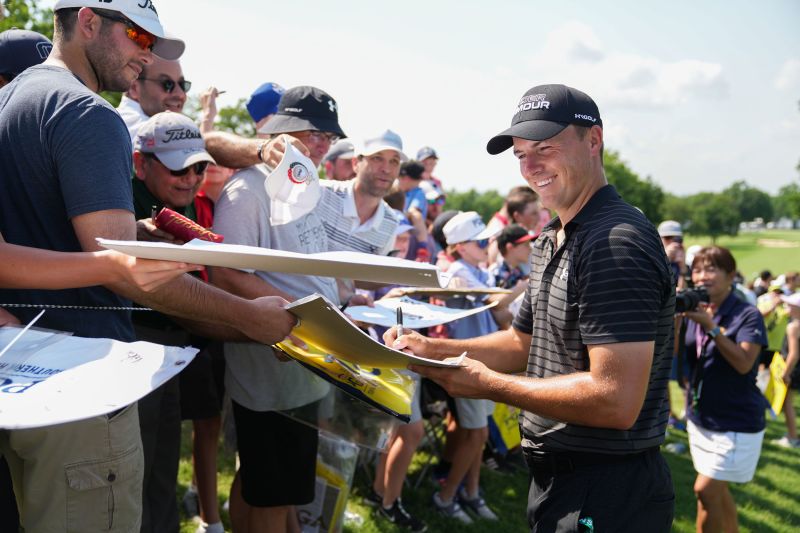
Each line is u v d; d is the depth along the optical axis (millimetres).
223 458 4684
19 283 1581
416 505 4492
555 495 2104
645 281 1870
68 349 1503
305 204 2480
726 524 4039
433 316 2787
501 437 5352
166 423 3023
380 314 2709
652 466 2070
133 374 1398
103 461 1886
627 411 1849
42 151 1763
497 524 4422
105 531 1917
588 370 2018
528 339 2451
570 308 2025
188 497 3871
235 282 2645
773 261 55781
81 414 1231
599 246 1921
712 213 111750
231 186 2764
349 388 1977
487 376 2027
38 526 1858
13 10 7270
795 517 5254
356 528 3975
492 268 5043
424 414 4727
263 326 1963
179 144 2650
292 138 2605
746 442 3854
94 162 1756
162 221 2084
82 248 1772
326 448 3430
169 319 2893
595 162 2141
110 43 1936
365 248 3447
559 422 2082
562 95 2072
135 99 3844
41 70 1877
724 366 3922
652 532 2047
